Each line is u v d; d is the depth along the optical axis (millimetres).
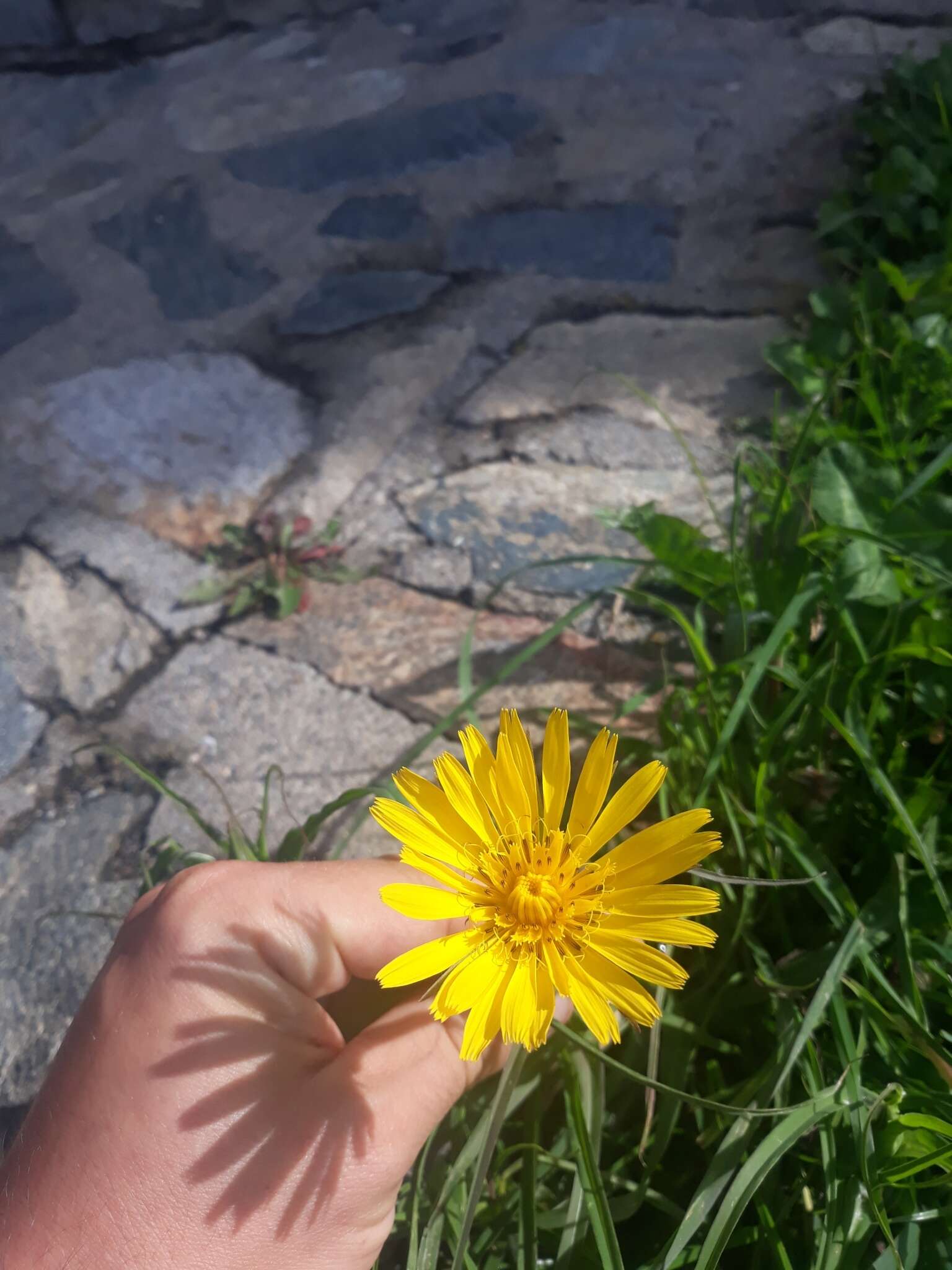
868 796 203
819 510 224
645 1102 182
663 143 389
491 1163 180
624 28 448
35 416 337
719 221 358
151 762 253
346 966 171
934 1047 163
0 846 243
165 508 305
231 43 501
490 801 153
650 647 260
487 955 144
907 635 207
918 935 180
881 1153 160
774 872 190
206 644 276
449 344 337
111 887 233
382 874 173
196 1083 150
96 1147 147
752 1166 154
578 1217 164
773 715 217
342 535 294
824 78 402
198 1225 144
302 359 343
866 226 333
